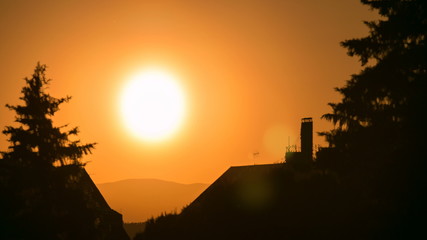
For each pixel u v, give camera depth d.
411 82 64.38
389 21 68.00
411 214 58.56
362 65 71.00
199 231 63.31
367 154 68.38
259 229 61.06
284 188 64.94
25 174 86.50
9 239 83.69
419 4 65.94
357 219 60.94
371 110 69.69
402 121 63.81
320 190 64.56
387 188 61.62
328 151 72.69
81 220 87.88
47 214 86.12
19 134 87.69
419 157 60.00
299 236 59.72
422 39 66.00
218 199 65.88
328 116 74.81
